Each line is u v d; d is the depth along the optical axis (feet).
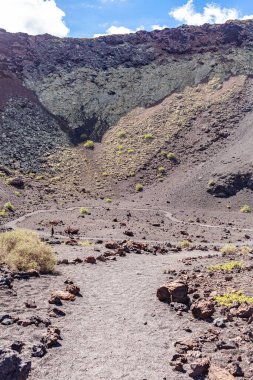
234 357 26.58
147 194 247.50
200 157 277.44
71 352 26.71
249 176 228.63
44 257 51.52
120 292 43.39
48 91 375.25
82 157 306.35
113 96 374.02
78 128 342.44
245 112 314.96
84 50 419.33
